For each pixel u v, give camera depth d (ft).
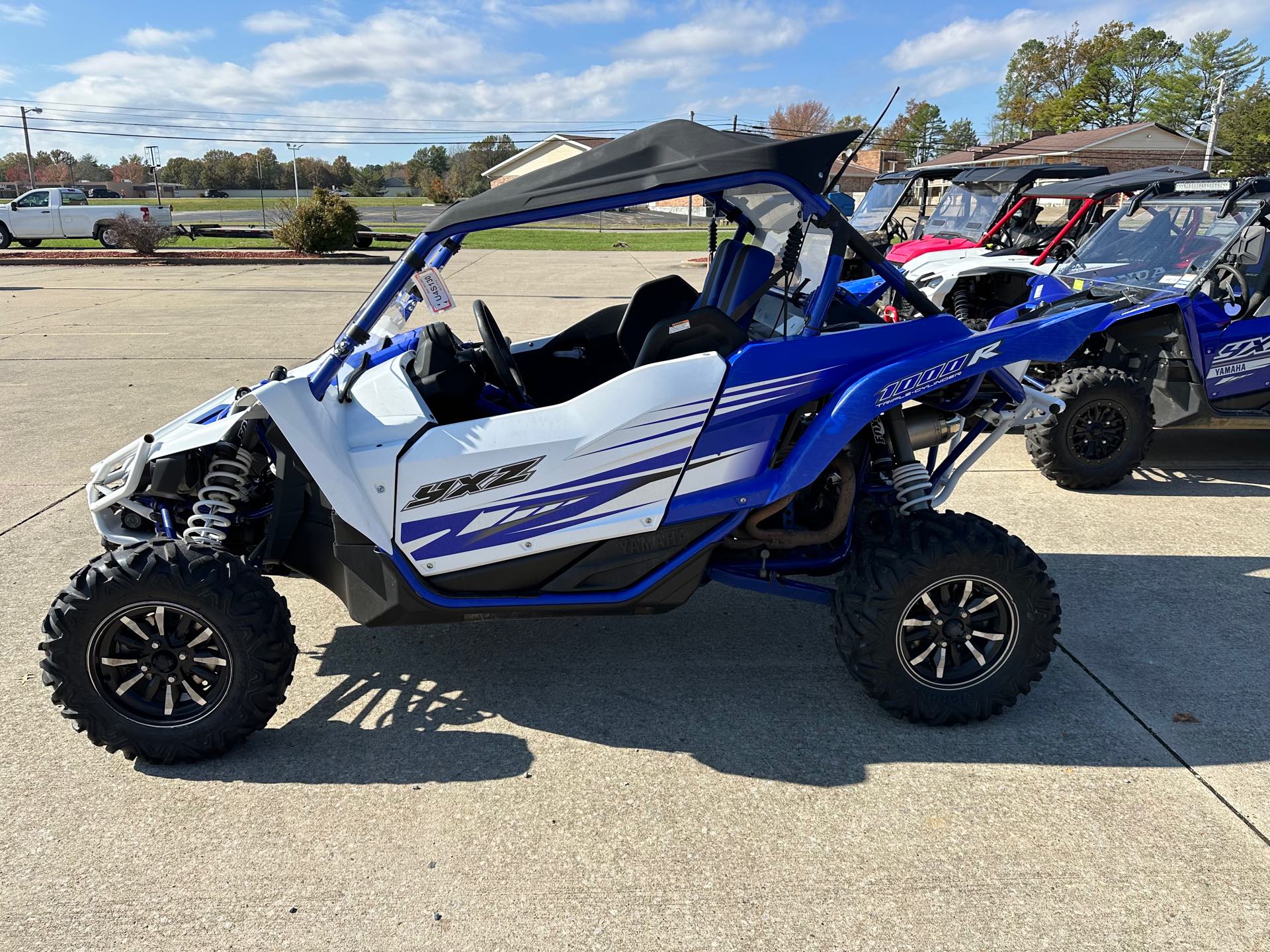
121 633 9.48
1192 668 11.68
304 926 7.56
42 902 7.80
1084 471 18.58
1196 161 156.87
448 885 8.03
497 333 11.63
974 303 29.37
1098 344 20.40
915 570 9.71
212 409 11.16
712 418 9.90
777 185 9.31
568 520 10.00
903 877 8.09
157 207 90.27
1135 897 7.83
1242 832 8.64
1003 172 36.19
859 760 9.82
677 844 8.55
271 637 9.45
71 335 37.47
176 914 7.68
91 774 9.65
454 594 10.25
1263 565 14.88
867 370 10.25
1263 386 19.13
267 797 9.24
